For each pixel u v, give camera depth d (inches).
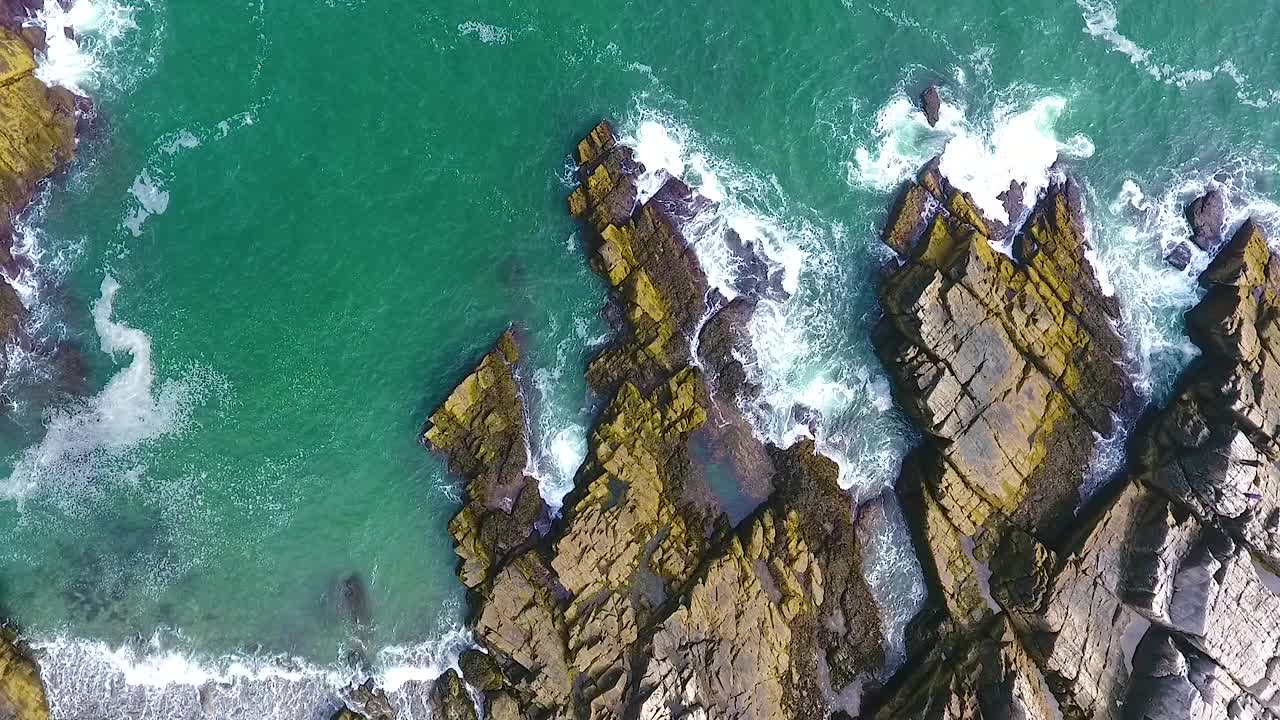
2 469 1587.1
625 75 1822.1
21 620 1540.4
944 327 1668.3
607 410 1675.7
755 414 1713.8
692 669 1544.0
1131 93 1877.5
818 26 1863.9
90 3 1673.2
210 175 1700.3
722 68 1838.1
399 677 1598.2
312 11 1771.7
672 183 1771.7
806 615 1646.2
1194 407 1712.6
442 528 1654.8
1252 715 1624.0
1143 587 1630.2
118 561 1583.4
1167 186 1840.6
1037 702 1603.1
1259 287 1771.7
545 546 1608.0
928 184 1802.4
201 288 1668.3
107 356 1631.4
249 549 1615.4
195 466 1624.0
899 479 1729.8
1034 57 1878.7
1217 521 1664.6
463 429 1668.3
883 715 1614.2
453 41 1804.9
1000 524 1695.4
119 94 1681.8
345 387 1679.4
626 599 1584.6
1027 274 1749.5
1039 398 1715.1
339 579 1627.7
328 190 1729.8
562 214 1761.8
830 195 1804.9
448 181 1763.0
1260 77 1895.9
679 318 1716.3
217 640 1582.2
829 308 1769.2
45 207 1632.6
